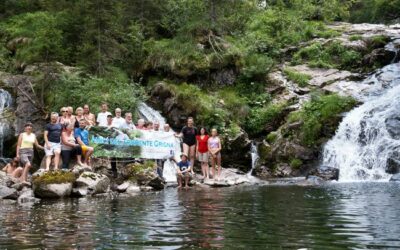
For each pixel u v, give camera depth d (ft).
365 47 87.30
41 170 39.27
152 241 17.97
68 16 80.23
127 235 19.31
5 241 18.43
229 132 67.15
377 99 66.74
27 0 108.17
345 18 138.92
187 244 17.34
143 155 51.65
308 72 82.23
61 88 71.41
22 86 75.00
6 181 41.42
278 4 117.80
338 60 86.33
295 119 66.08
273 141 66.28
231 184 50.37
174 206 29.81
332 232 19.57
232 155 66.64
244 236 18.83
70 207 30.30
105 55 78.54
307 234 19.17
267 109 72.90
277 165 63.57
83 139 46.65
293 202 31.09
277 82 78.79
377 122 60.23
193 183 50.01
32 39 84.17
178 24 88.94
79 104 68.49
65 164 44.75
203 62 77.92
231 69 80.12
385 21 147.74
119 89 71.31
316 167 61.21
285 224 21.76
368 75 78.74
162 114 73.10
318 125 63.67
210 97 73.67
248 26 97.96
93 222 23.15
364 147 59.52
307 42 93.66
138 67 82.74
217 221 22.91
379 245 16.97
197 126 69.56
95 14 77.00
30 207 30.66
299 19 106.01
